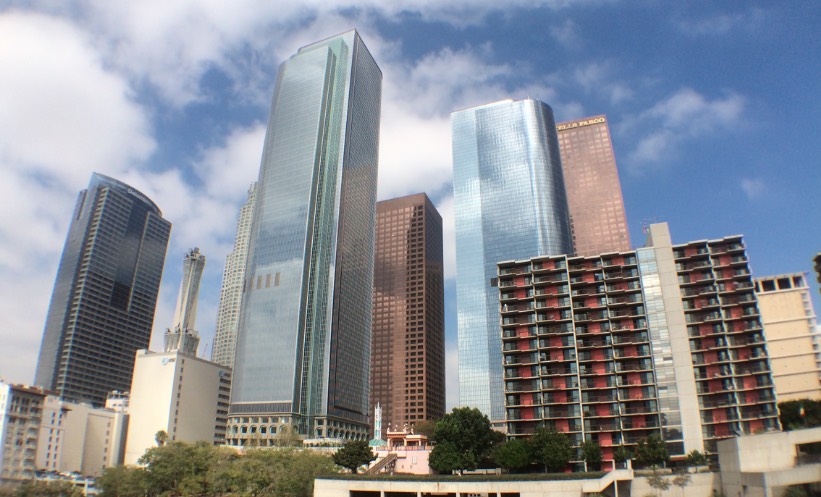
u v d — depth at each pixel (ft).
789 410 410.52
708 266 428.97
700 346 411.34
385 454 511.40
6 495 416.26
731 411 390.01
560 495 314.35
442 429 395.96
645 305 426.92
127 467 435.12
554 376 414.41
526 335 433.89
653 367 407.44
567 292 440.04
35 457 588.09
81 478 603.26
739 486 270.05
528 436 392.68
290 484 398.21
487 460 410.52
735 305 417.28
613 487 313.12
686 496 302.45
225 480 420.36
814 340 578.66
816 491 235.61
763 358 400.26
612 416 397.80
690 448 380.37
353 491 364.17
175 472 423.23
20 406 581.53
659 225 449.89
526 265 465.06
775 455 262.47
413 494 353.51
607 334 422.41
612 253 449.06
